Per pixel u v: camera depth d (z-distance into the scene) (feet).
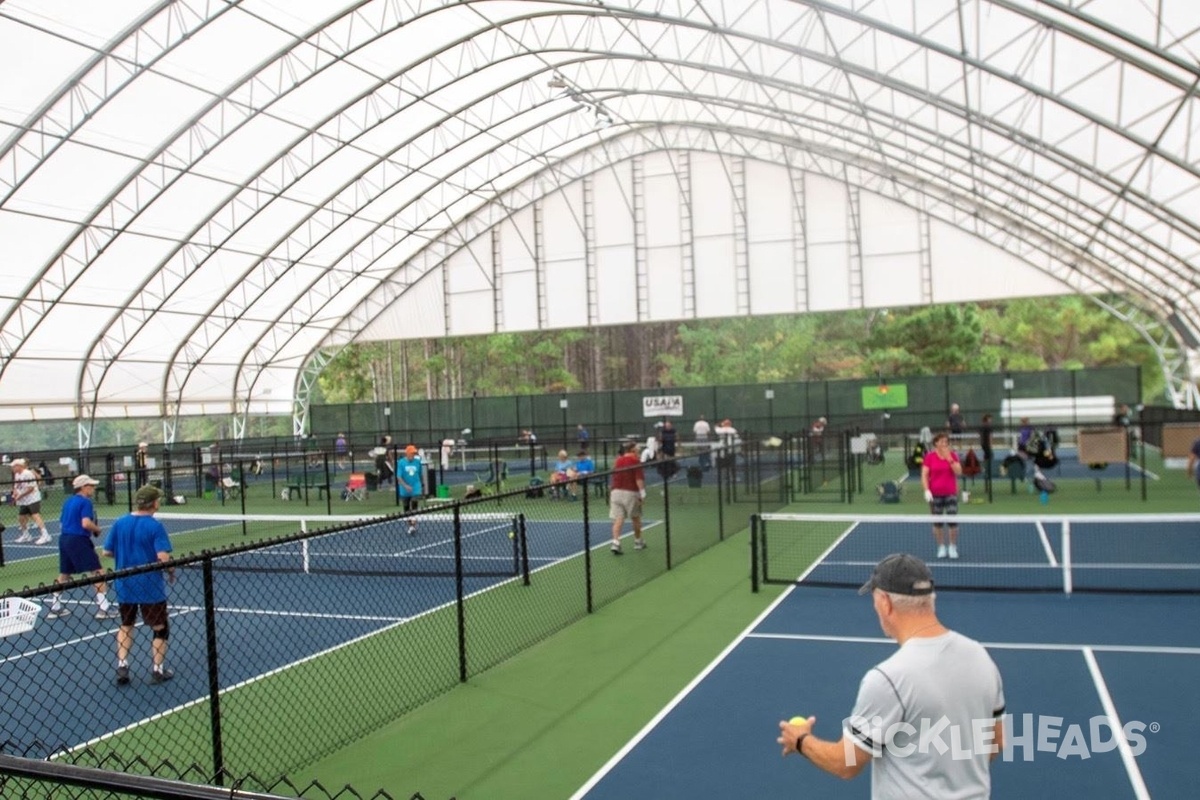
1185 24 47.88
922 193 115.85
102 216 93.71
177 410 128.98
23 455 105.50
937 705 10.21
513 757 22.66
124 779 9.11
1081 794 19.71
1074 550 48.80
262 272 119.65
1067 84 60.13
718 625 34.88
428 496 80.69
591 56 99.71
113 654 32.96
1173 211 68.44
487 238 135.13
